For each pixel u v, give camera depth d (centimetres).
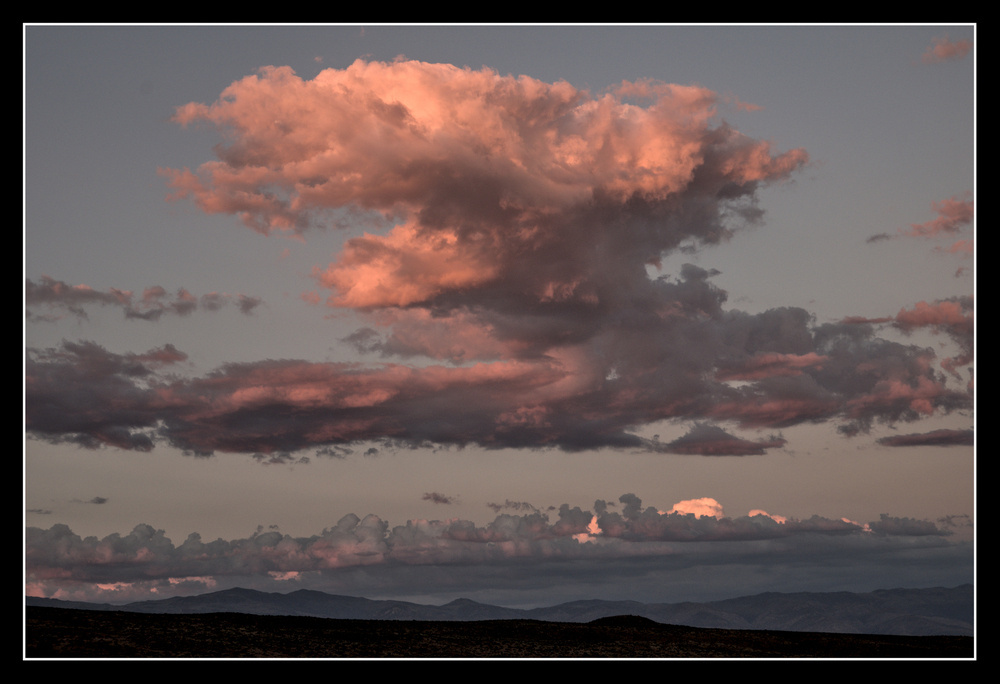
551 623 10062
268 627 8356
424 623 9619
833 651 8875
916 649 9038
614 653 8275
